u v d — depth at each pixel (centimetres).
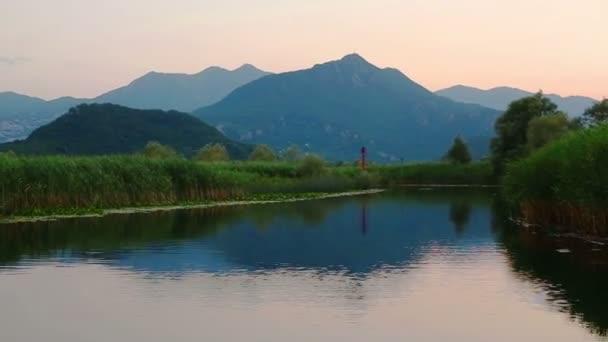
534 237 3588
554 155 3962
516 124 10181
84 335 1667
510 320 1803
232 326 1738
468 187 10762
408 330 1708
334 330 1705
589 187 3306
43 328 1728
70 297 2059
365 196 7788
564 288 2191
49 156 5175
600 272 2481
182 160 6138
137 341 1619
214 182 6369
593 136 3378
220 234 3678
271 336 1653
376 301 2011
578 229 3675
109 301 2003
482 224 4344
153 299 2030
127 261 2706
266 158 11262
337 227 4128
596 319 1809
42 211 4562
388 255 2925
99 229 3819
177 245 3209
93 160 5322
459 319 1809
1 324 1764
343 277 2383
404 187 10825
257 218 4697
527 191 4125
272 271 2503
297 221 4494
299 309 1912
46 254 2884
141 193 5478
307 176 9138
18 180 4503
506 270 2530
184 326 1738
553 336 1659
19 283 2264
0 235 3500
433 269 2550
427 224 4338
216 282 2283
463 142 13025
